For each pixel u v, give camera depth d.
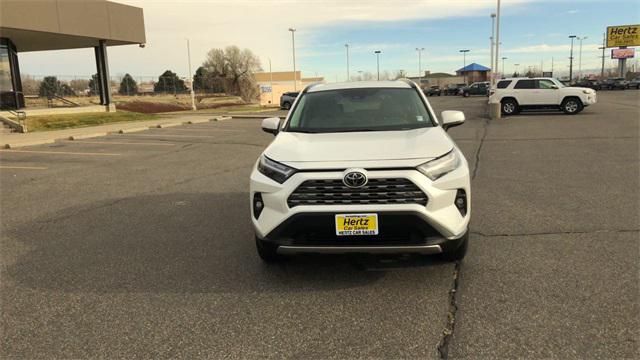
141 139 16.11
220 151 12.88
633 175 8.19
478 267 4.30
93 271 4.50
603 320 3.31
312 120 4.93
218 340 3.22
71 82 37.47
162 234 5.60
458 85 68.69
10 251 5.14
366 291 3.89
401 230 3.64
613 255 4.49
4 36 24.30
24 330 3.42
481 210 6.19
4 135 17.34
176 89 56.97
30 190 8.28
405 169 3.64
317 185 3.67
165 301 3.82
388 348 3.06
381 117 4.87
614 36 81.06
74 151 13.24
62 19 24.11
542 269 4.21
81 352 3.12
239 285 4.09
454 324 3.33
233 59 75.44
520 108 22.84
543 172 8.72
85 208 6.94
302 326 3.37
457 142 13.54
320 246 3.70
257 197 3.98
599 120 18.62
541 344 3.05
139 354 3.08
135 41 29.31
